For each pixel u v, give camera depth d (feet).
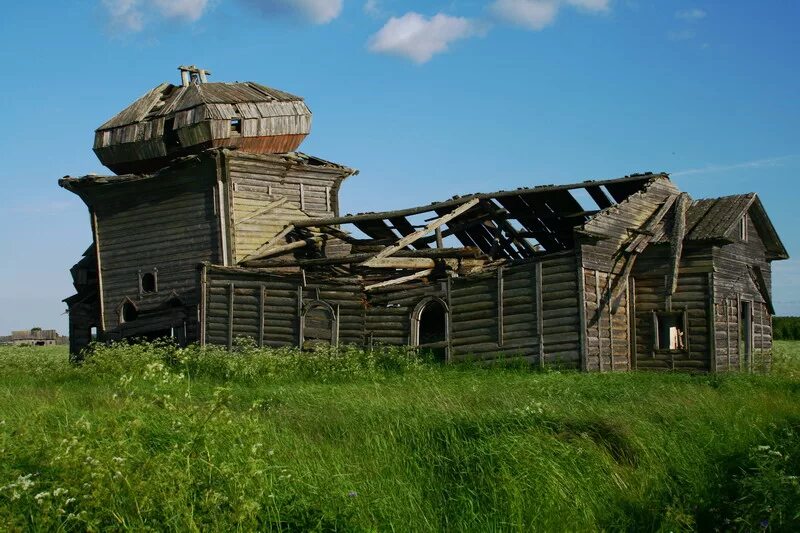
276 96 115.03
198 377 70.95
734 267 94.99
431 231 98.12
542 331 85.20
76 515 25.66
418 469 35.32
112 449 28.81
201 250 105.50
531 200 101.04
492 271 88.17
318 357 76.18
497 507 31.12
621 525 31.17
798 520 29.19
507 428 39.19
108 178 108.88
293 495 28.50
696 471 35.06
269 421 41.65
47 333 331.57
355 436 40.47
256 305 97.19
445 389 56.13
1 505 26.66
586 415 41.78
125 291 111.14
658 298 91.45
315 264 96.89
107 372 73.15
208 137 106.83
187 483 27.14
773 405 46.80
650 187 95.09
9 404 50.14
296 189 113.09
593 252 85.66
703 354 89.10
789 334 221.46
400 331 91.76
